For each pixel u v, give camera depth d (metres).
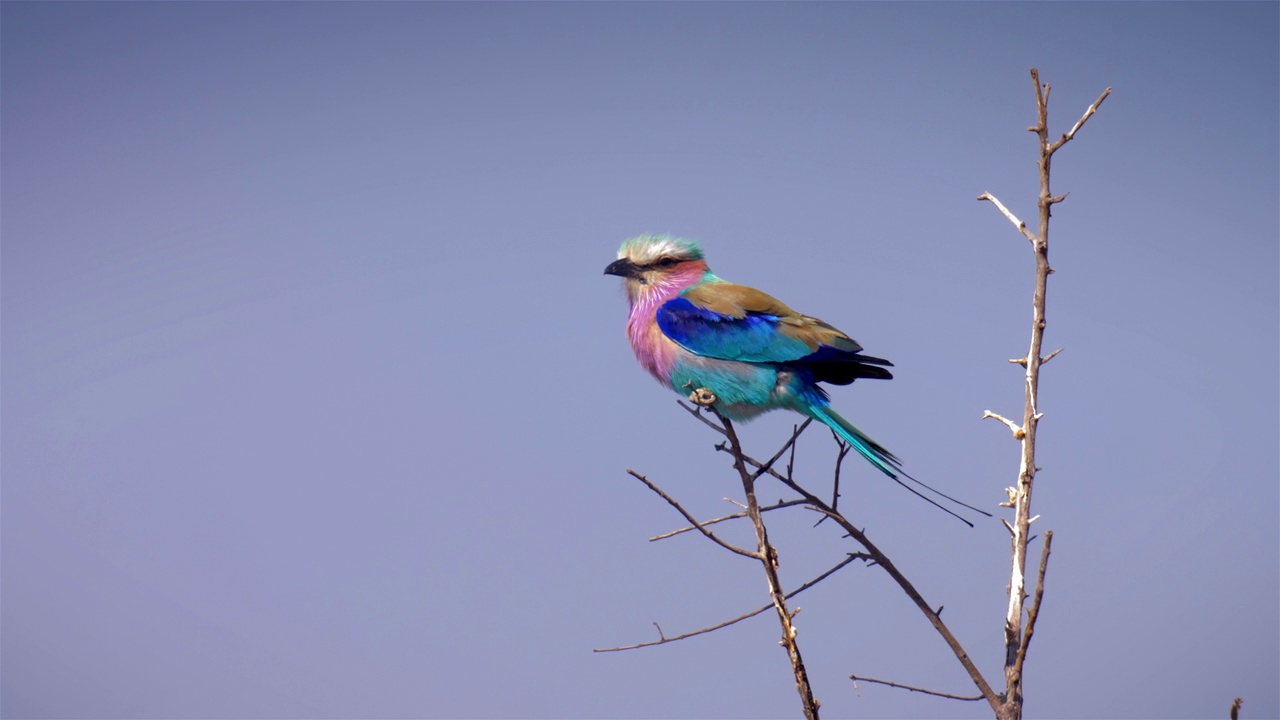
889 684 7.93
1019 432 7.78
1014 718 7.39
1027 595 7.69
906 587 8.09
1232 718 6.91
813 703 7.59
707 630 7.86
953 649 7.89
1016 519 7.71
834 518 8.38
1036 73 7.75
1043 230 7.68
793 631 7.74
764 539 7.98
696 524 7.90
